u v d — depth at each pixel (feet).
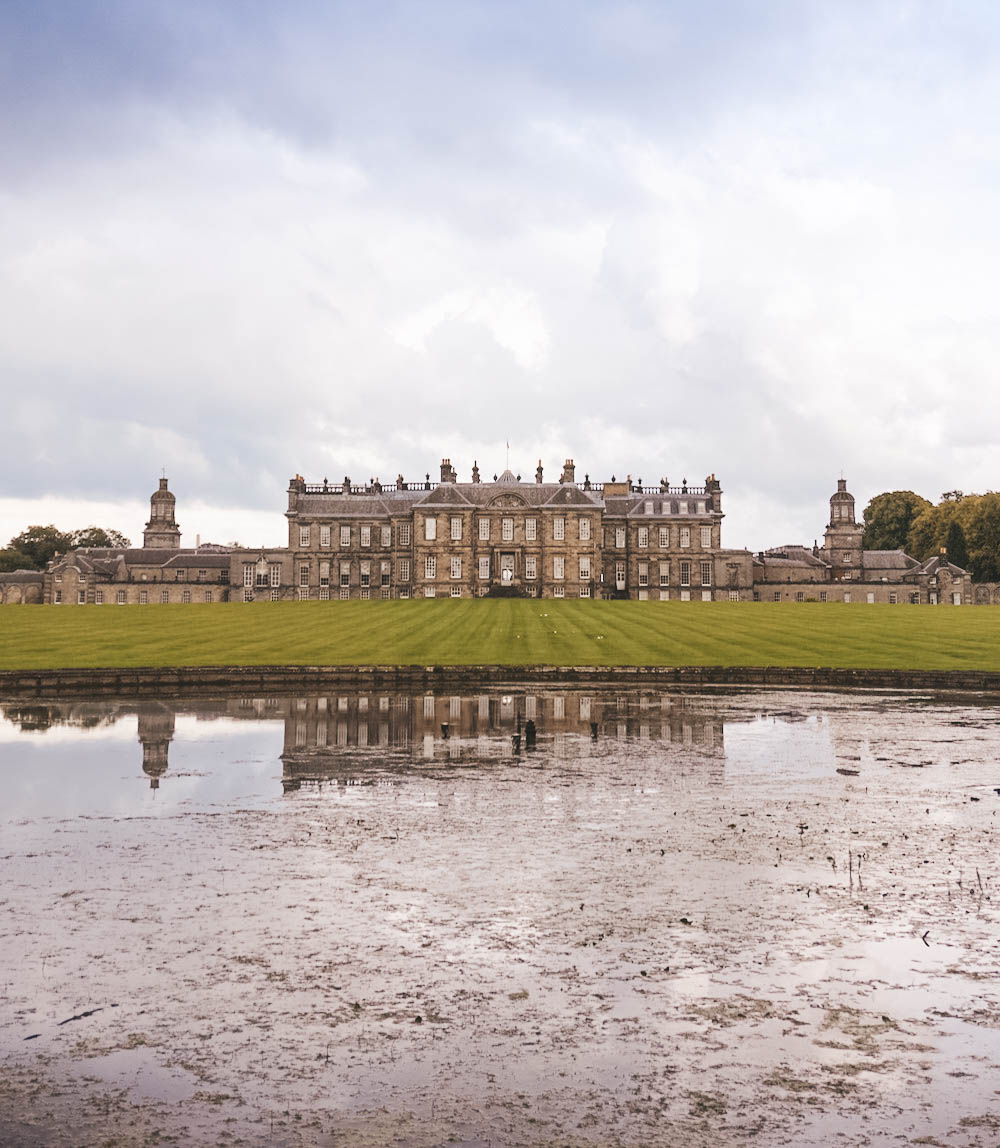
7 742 107.24
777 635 239.09
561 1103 36.70
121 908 55.16
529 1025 42.16
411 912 54.49
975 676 160.86
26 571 606.14
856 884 58.90
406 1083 38.04
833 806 78.18
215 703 138.92
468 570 466.70
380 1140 34.63
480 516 472.03
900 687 162.09
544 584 466.29
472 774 90.07
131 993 44.96
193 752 101.04
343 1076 38.50
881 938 50.80
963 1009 43.34
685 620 283.18
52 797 81.25
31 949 49.57
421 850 65.87
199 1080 38.27
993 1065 39.06
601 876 60.49
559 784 85.81
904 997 44.45
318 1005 43.86
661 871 61.41
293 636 240.12
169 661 190.80
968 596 516.32
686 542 490.08
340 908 55.11
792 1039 41.01
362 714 127.95
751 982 45.96
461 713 128.98
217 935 51.31
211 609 321.32
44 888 58.29
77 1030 41.83
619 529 490.49
